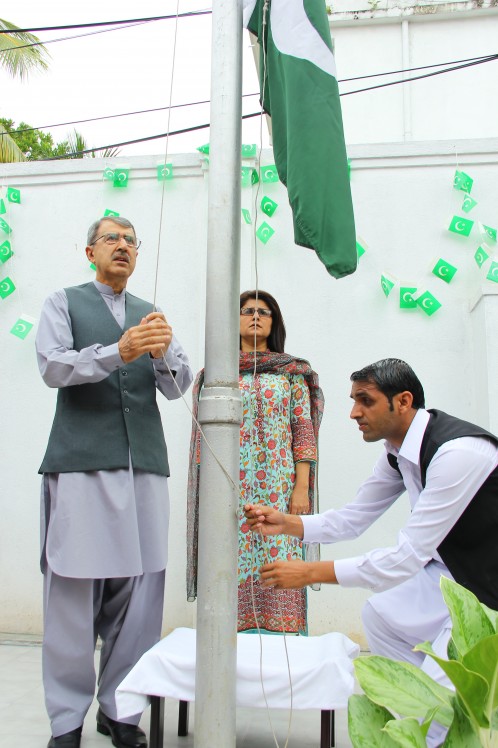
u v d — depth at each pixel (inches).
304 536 83.7
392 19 273.9
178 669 75.6
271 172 153.4
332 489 144.2
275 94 73.4
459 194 149.6
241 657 78.5
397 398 77.7
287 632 100.1
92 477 88.3
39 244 159.3
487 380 133.2
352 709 44.0
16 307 157.5
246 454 103.7
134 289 154.9
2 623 148.7
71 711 87.4
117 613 93.6
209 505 62.5
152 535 92.0
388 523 141.6
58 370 86.0
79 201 159.5
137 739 87.3
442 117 270.1
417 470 78.4
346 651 83.5
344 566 70.0
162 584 95.6
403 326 146.9
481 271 146.8
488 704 40.2
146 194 157.3
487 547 73.6
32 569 149.3
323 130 66.6
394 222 150.2
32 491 151.3
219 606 61.3
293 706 73.7
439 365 145.2
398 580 70.6
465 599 44.4
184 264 154.1
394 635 80.5
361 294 148.7
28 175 161.0
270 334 113.3
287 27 69.4
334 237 65.4
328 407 146.3
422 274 148.3
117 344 84.6
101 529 87.4
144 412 93.7
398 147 151.3
